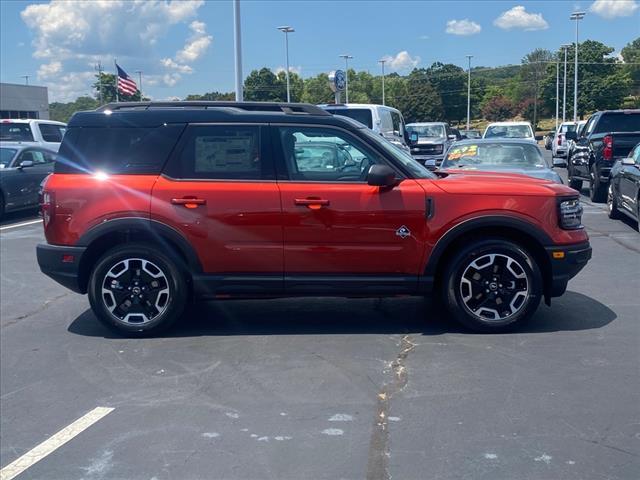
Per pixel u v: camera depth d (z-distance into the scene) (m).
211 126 6.23
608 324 6.45
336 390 5.02
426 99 95.62
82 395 5.10
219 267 6.18
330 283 6.15
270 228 6.09
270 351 5.90
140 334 6.33
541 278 6.16
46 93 56.09
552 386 5.00
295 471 3.90
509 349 5.79
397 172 6.18
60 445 4.33
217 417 4.64
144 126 6.29
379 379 5.21
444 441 4.20
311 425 4.47
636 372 5.25
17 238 12.48
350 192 6.05
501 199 6.05
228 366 5.57
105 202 6.17
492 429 4.34
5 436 4.48
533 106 86.38
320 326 6.59
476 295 6.18
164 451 4.20
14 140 18.59
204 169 6.21
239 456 4.10
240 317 6.95
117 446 4.28
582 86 79.12
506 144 12.05
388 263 6.11
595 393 4.87
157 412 4.75
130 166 6.25
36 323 6.99
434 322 6.62
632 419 4.45
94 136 6.33
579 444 4.13
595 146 15.65
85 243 6.19
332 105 15.59
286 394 4.98
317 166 6.20
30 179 15.45
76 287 6.36
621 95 79.06
